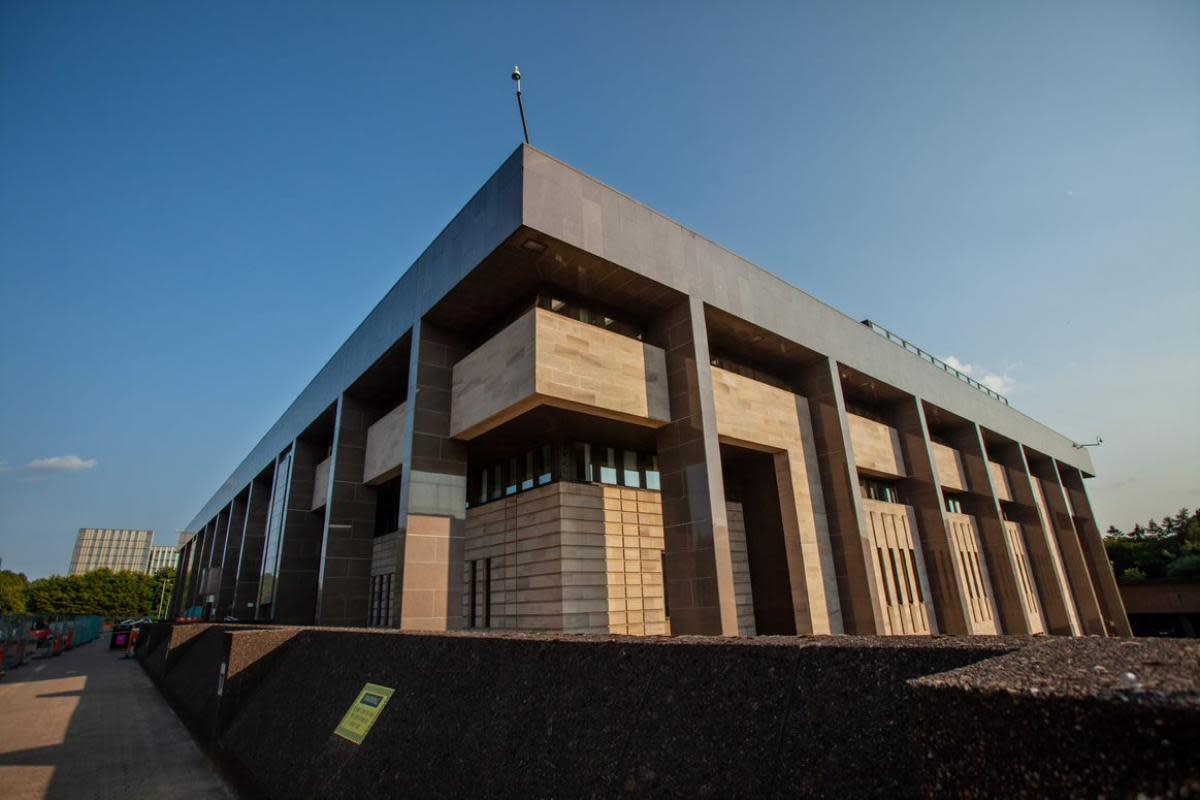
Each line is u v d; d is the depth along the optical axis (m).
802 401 27.12
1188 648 1.73
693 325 20.95
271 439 42.69
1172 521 81.88
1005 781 1.53
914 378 33.44
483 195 19.56
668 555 19.75
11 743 11.03
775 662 2.71
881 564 28.34
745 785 2.42
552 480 20.95
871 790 2.05
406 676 5.27
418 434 20.95
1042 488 49.72
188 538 80.56
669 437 20.70
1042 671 1.73
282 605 32.03
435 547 19.89
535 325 18.20
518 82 18.89
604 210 19.59
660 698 3.03
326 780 5.18
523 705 3.80
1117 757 1.30
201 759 9.58
